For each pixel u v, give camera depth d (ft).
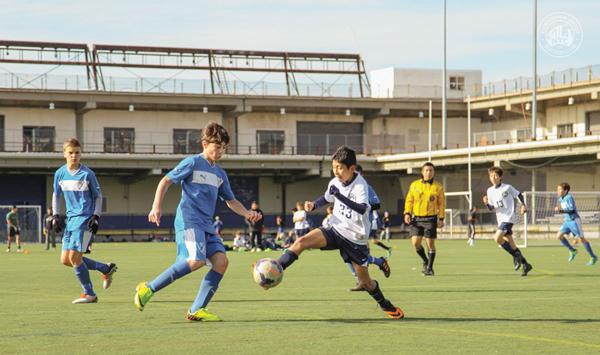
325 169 173.88
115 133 170.71
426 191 45.57
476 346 19.53
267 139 180.14
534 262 62.34
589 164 157.79
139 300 23.06
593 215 133.80
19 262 65.51
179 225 23.67
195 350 18.83
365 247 24.12
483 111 188.96
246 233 180.14
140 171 168.86
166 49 173.27
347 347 19.33
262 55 179.11
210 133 23.97
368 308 27.94
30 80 159.74
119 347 19.24
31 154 155.12
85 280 29.78
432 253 46.03
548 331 22.17
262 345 19.57
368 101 179.32
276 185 187.52
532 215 131.95
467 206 167.73
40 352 18.52
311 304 29.35
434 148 178.09
